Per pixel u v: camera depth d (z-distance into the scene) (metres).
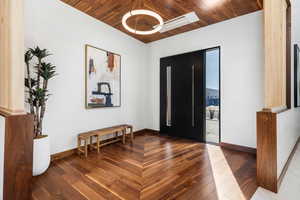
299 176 1.84
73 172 1.97
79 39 2.72
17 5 1.04
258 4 2.48
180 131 3.71
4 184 0.98
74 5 2.57
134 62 3.93
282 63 2.12
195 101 3.45
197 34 3.39
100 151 2.76
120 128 3.14
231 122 2.93
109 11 2.74
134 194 1.52
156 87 4.16
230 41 2.94
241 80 2.82
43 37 2.25
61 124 2.47
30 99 1.90
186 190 1.59
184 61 3.61
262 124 1.63
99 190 1.58
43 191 1.56
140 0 2.42
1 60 1.26
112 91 3.33
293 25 2.69
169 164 2.21
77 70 2.69
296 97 2.96
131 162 2.28
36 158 1.84
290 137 2.38
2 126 1.07
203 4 2.50
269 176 1.58
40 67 2.03
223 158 2.44
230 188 1.62
